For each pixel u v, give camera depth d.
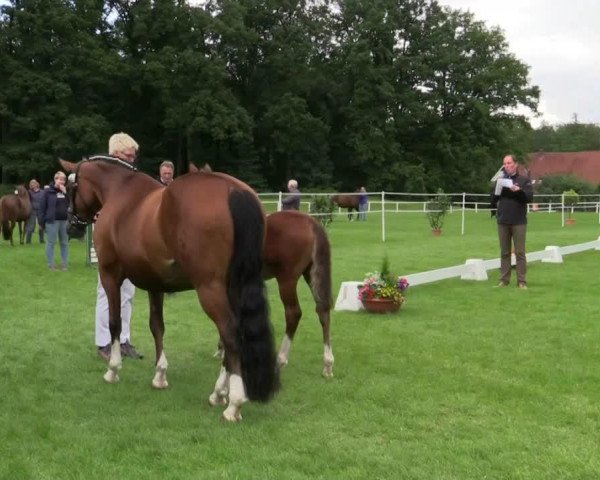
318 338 7.15
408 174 54.69
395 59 57.81
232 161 54.84
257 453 3.96
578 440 4.15
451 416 4.62
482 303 9.13
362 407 4.84
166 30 50.06
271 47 55.22
